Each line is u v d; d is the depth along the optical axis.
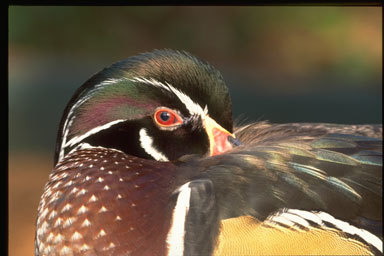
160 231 2.24
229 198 2.24
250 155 2.26
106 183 2.25
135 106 2.27
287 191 2.24
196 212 2.23
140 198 2.24
